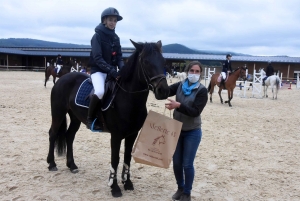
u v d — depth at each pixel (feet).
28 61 169.17
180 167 12.79
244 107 44.65
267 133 26.68
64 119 15.89
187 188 12.39
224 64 47.70
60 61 61.52
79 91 14.61
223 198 13.46
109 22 13.47
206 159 18.86
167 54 161.99
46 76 60.70
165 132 11.78
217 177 15.92
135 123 12.87
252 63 138.51
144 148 11.84
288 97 62.49
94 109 13.17
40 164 16.79
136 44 11.78
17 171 15.53
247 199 13.43
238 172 16.75
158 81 10.86
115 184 13.25
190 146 12.17
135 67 12.25
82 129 25.76
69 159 16.05
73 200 12.68
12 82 72.18
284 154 20.38
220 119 33.01
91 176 15.44
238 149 21.29
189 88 12.14
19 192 13.15
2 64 155.74
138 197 13.24
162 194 13.65
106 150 20.03
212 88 49.55
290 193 14.16
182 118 12.32
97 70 14.05
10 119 27.84
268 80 59.36
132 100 12.41
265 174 16.56
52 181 14.56
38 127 25.36
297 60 136.15
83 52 169.27
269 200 13.41
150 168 17.10
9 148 19.24
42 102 39.63
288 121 33.12
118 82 12.85
